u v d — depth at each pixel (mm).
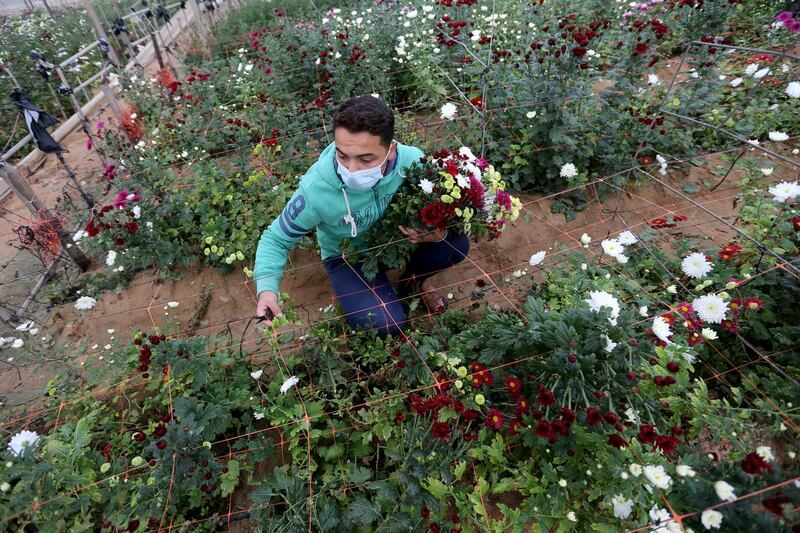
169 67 6820
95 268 3486
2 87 6332
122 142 4277
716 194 3281
